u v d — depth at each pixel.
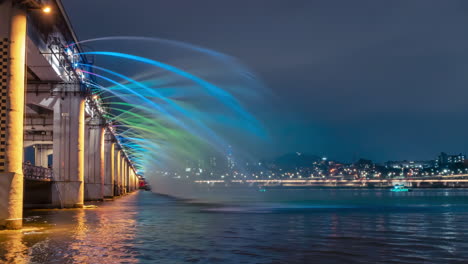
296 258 14.35
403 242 18.64
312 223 28.55
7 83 22.75
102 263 13.23
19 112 22.94
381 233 22.27
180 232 22.00
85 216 33.41
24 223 27.02
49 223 26.97
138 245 17.06
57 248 16.17
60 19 37.16
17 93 22.91
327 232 22.59
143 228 23.98
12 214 22.44
